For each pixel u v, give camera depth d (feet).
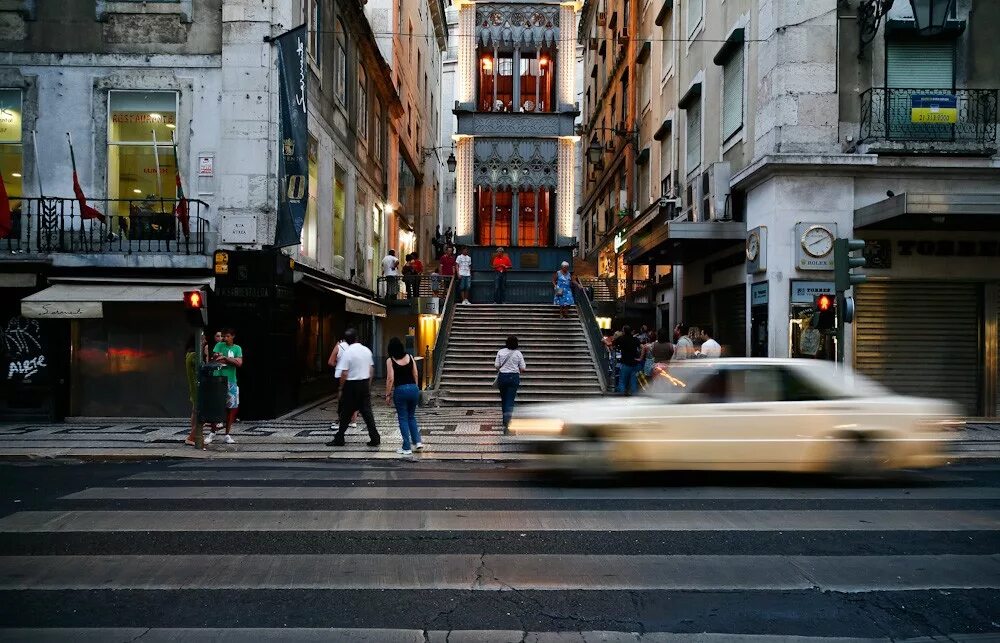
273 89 46.73
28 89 46.70
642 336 60.13
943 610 14.47
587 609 14.40
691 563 17.19
